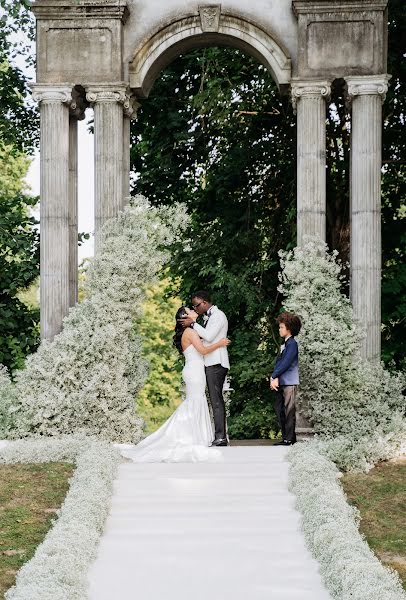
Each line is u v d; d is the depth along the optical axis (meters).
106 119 18.86
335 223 25.67
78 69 18.95
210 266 25.11
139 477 13.60
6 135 27.14
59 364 17.20
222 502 12.53
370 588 8.89
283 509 12.27
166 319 46.62
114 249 17.70
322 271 17.84
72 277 19.77
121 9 18.84
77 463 14.34
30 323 25.91
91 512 11.46
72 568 9.72
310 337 17.27
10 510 12.54
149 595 9.61
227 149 26.75
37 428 17.05
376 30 18.66
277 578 10.01
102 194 18.78
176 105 26.77
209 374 15.98
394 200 26.14
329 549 10.15
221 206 26.67
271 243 26.23
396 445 15.26
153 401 47.28
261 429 25.25
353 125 18.72
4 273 25.31
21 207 26.84
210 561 10.49
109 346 17.17
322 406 17.14
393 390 17.53
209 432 15.57
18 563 10.80
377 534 11.79
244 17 19.00
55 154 18.81
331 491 12.18
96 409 17.08
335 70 18.66
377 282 18.36
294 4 18.62
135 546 10.92
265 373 24.56
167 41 19.20
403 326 24.92
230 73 26.31
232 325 26.23
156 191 27.03
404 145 25.88
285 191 26.28
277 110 26.12
